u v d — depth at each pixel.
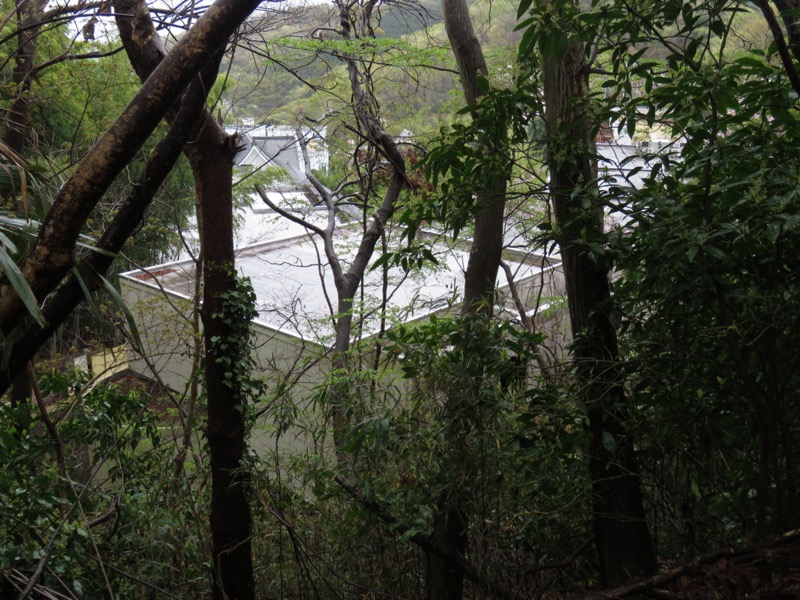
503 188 5.14
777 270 2.46
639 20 2.66
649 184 2.71
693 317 2.81
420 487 3.60
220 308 5.11
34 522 4.30
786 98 2.65
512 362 3.20
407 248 3.35
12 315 2.33
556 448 2.99
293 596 4.82
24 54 8.09
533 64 3.24
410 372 3.34
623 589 2.45
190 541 5.45
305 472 4.14
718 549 2.51
